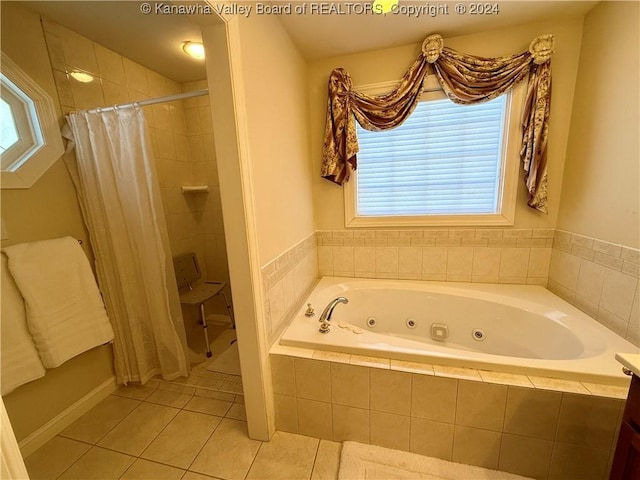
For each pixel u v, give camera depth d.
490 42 1.78
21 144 1.41
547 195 1.88
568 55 1.70
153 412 1.66
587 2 1.51
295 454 1.38
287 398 1.45
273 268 1.47
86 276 1.56
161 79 2.21
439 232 2.13
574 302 1.74
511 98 1.82
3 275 1.28
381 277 2.30
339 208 2.27
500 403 1.19
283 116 1.61
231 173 1.15
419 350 1.34
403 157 2.12
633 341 1.34
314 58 2.03
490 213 2.01
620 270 1.42
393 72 1.96
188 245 2.53
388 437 1.37
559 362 1.21
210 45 1.07
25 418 1.41
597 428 1.11
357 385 1.34
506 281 2.08
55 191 1.52
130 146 1.60
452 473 1.25
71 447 1.44
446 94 1.88
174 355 1.90
